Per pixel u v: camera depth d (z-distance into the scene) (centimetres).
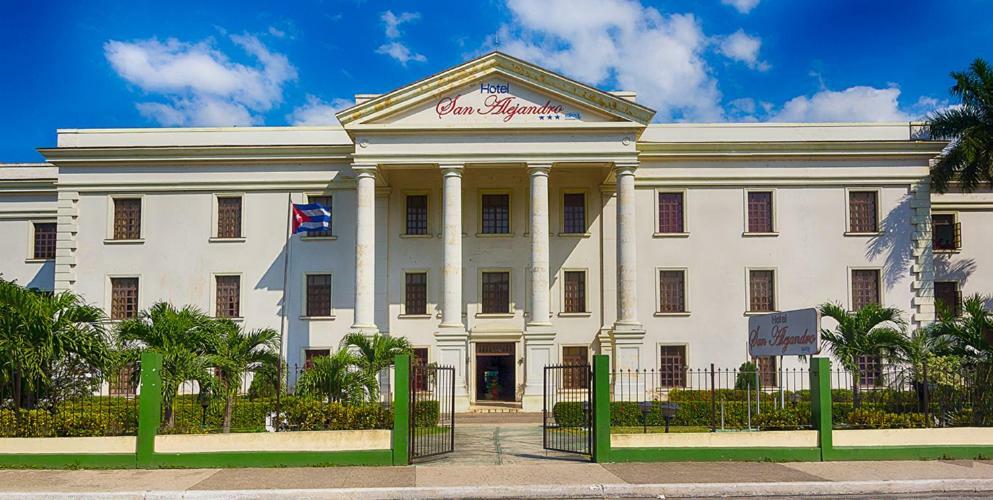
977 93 3512
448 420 2973
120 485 1544
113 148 3762
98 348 1938
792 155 3762
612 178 3700
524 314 3753
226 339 2342
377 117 3488
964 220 4062
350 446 1764
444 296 3441
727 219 3772
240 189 3812
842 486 1533
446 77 3494
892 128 3800
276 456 1744
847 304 3719
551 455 1914
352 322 3728
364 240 3469
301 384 2297
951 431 1852
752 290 3753
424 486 1530
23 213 4294
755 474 1634
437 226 3800
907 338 2667
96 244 3794
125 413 1908
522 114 3494
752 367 3353
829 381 1825
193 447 1738
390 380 3175
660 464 1748
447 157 3478
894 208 3762
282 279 3778
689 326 3716
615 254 3762
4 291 1862
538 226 3462
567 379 3719
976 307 2367
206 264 3784
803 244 3753
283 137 3891
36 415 1816
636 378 3238
